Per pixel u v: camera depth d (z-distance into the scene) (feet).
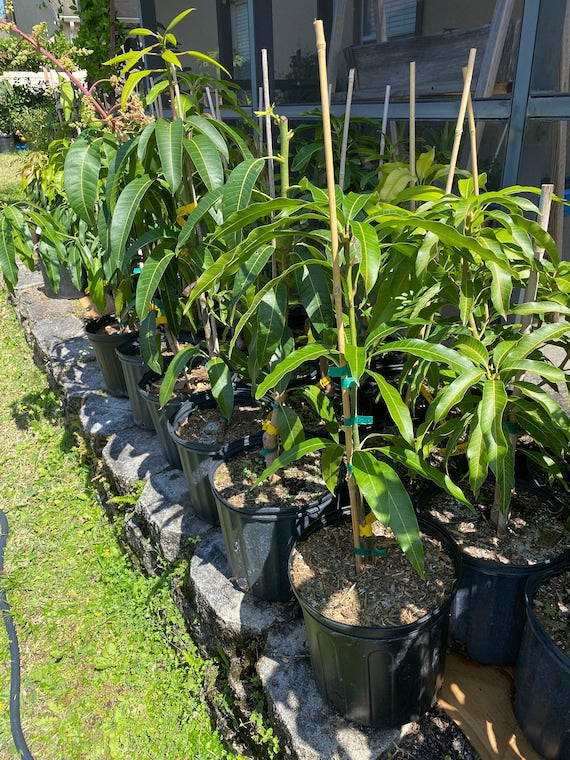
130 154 6.05
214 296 6.00
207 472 6.18
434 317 5.23
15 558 7.93
